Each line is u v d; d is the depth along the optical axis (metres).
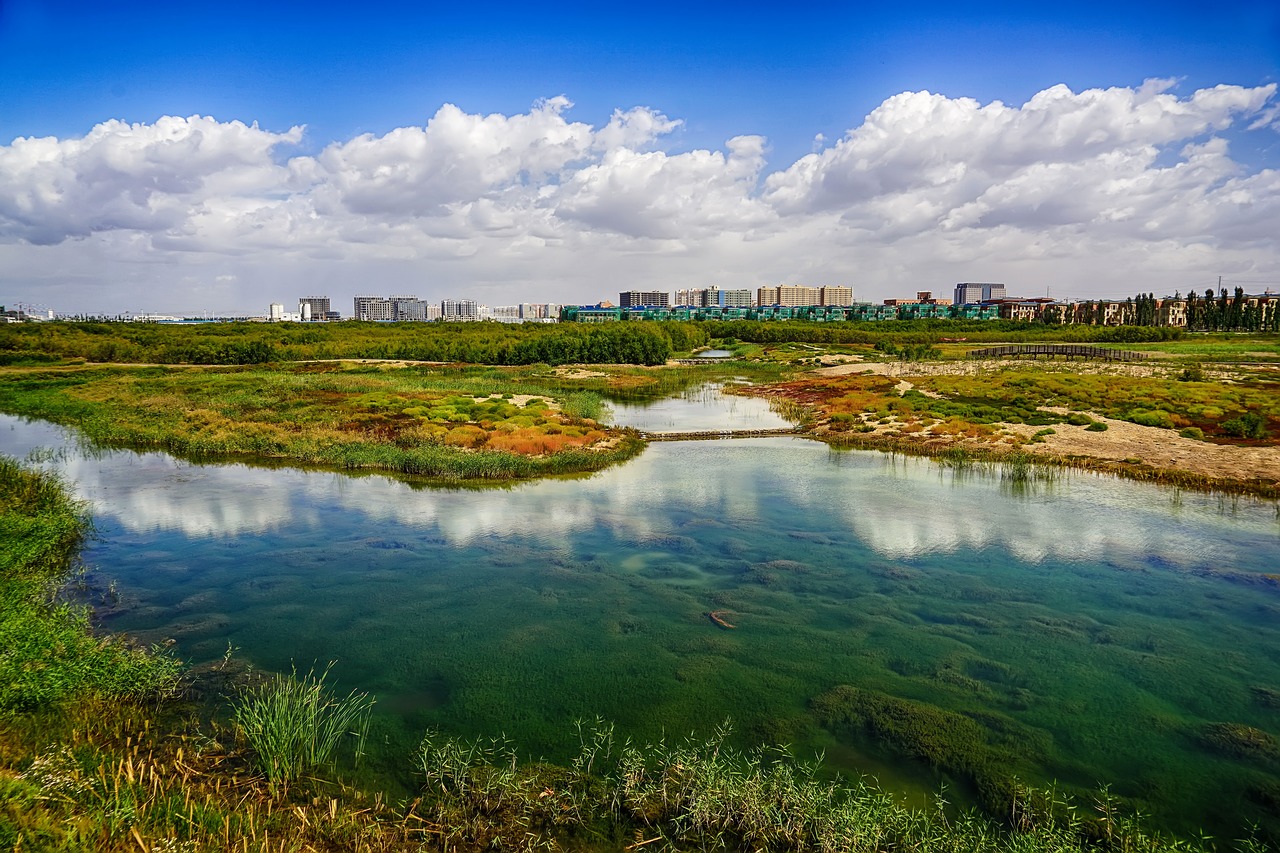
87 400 55.06
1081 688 13.66
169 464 34.84
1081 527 24.19
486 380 71.88
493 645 15.40
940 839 9.23
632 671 14.27
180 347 97.50
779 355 108.62
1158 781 10.84
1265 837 9.63
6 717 10.65
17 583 16.83
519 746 11.62
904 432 41.12
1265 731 12.17
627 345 100.06
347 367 88.44
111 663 12.76
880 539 23.00
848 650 15.26
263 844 8.42
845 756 11.44
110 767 9.82
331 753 11.27
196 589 18.53
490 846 9.21
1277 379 68.31
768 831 9.46
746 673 14.21
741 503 27.45
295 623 16.42
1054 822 9.75
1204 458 33.25
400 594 18.30
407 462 33.09
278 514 25.86
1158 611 17.31
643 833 9.52
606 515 25.81
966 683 13.84
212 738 11.31
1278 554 21.38
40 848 7.27
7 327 117.56
